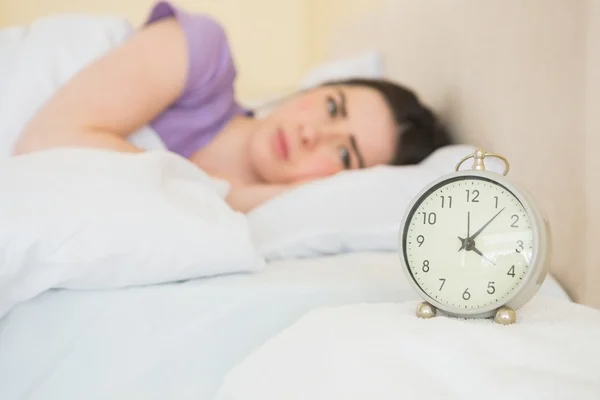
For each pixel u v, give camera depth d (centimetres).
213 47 129
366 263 93
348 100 136
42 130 107
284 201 110
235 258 83
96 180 79
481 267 59
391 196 107
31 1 210
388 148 136
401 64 171
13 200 73
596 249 82
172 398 69
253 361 57
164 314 73
